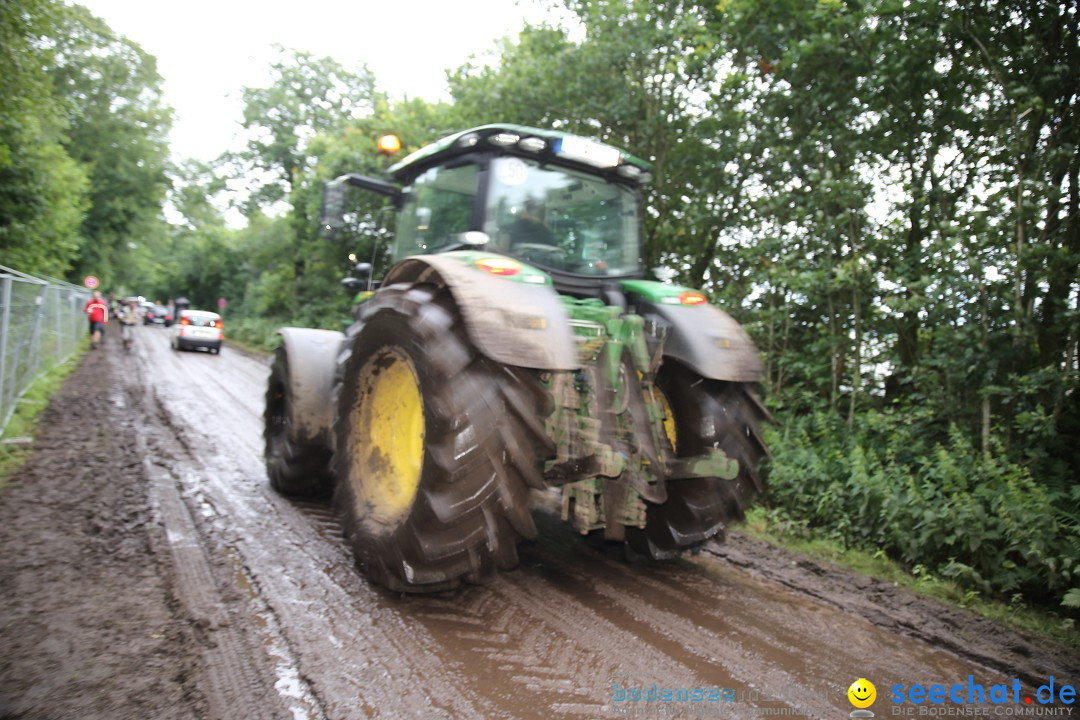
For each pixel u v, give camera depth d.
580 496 3.49
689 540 3.91
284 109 28.69
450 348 2.96
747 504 4.08
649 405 3.58
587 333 3.51
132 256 31.75
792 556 4.56
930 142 6.09
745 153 7.50
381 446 3.63
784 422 6.64
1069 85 5.34
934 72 5.80
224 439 7.62
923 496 4.62
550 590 3.70
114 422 8.18
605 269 4.25
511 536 3.19
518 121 9.67
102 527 4.19
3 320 6.75
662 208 8.56
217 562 3.73
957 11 5.47
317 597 3.36
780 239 6.96
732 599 3.71
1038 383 4.60
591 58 8.57
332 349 5.10
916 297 5.27
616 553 4.43
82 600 3.13
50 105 13.54
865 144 6.27
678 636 3.17
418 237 4.43
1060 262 4.88
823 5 5.82
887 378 6.73
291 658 2.73
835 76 6.40
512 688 2.60
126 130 28.69
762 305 7.49
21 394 8.34
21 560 3.57
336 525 4.61
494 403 2.96
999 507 4.19
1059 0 5.27
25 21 11.33
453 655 2.84
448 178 4.21
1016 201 5.08
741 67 7.58
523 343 2.92
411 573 3.09
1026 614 3.75
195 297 46.62
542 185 4.04
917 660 3.08
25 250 14.14
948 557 4.38
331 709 2.36
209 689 2.44
